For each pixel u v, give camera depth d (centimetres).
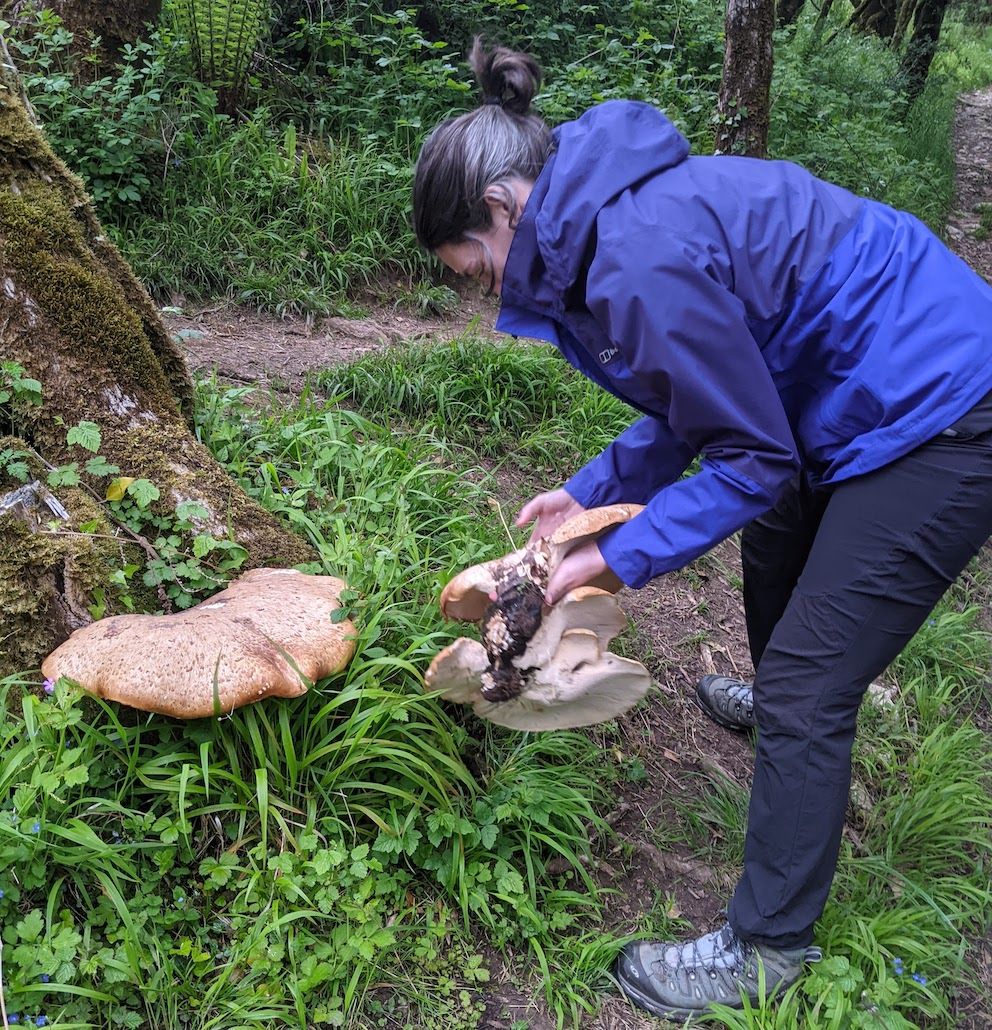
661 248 158
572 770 249
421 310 561
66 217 258
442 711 234
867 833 269
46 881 187
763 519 240
